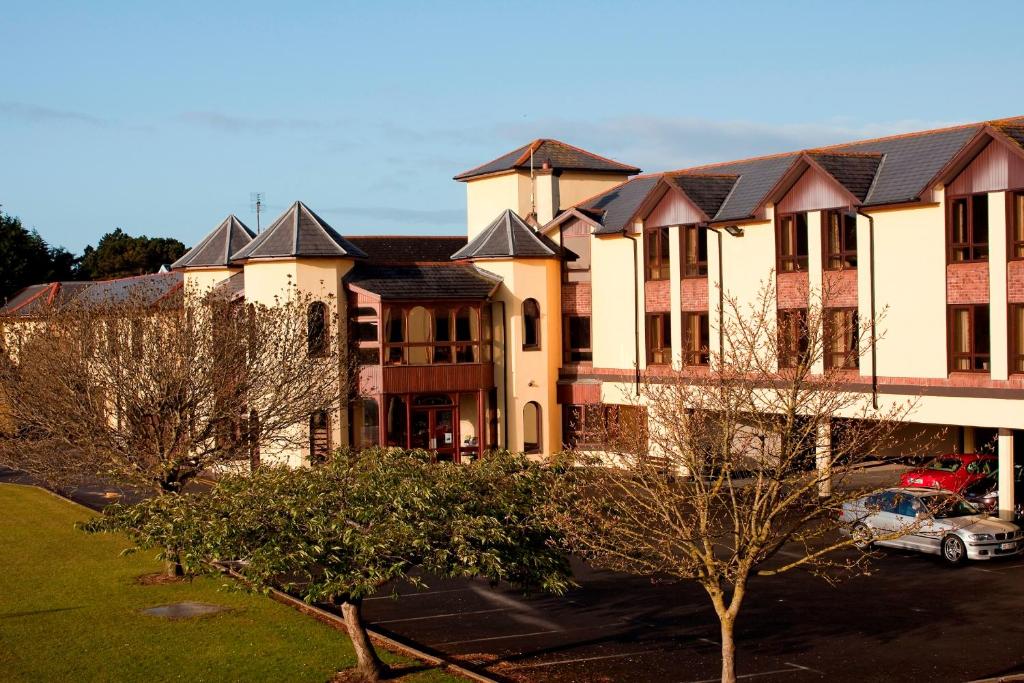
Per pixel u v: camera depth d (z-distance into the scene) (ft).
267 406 97.19
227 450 86.69
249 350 94.12
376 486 60.29
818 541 94.58
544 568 61.57
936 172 101.96
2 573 85.66
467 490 61.87
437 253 181.57
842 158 109.91
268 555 56.08
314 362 100.94
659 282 130.11
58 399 85.40
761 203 115.03
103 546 96.32
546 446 139.33
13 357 103.45
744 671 61.05
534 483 64.23
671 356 128.98
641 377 131.85
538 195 156.15
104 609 74.43
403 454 65.67
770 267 116.26
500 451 67.87
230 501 60.54
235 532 57.67
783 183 112.78
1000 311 96.27
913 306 103.04
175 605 75.46
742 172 127.95
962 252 100.07
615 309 136.67
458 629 71.41
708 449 62.18
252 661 62.34
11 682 59.31
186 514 60.08
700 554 54.70
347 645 65.57
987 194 97.30
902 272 103.81
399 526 57.21
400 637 69.67
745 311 118.32
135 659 63.05
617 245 136.05
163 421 84.79
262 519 58.70
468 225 173.78
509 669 62.44
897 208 103.50
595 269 139.33
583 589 82.02
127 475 85.81
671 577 85.25
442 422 136.26
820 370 109.50
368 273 134.31
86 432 85.15
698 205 122.01
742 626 70.44
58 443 89.71
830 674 59.98
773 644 66.18
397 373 130.93
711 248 122.72
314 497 59.36
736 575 53.57
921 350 102.53
